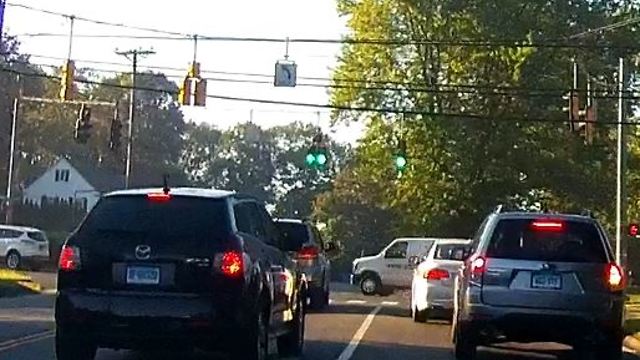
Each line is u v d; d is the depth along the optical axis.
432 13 50.81
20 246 51.91
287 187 120.31
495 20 50.12
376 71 52.06
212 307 12.62
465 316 15.38
